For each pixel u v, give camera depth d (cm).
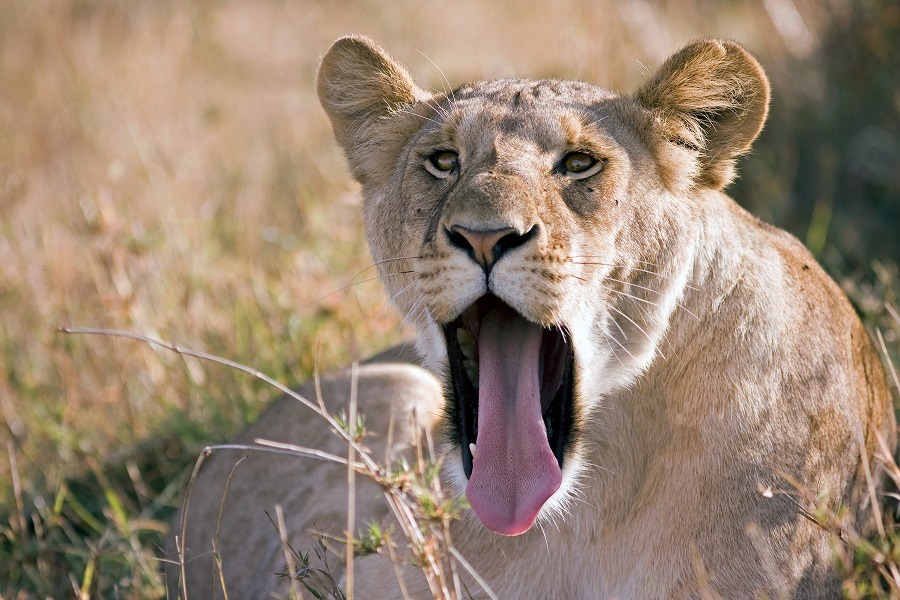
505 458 651
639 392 674
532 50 1922
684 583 659
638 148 686
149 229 1298
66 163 1627
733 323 669
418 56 1986
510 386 667
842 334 727
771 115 1473
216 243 1364
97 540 937
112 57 2020
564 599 688
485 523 631
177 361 1120
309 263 1217
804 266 741
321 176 1518
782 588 652
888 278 1013
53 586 887
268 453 890
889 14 1556
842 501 704
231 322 1169
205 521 909
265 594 826
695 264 677
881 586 729
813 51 1581
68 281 1289
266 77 2053
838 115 1467
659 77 696
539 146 663
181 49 2081
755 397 664
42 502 959
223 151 1686
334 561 784
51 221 1429
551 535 681
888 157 1389
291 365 1094
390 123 756
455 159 688
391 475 633
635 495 676
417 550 614
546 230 625
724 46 692
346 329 1098
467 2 2253
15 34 2098
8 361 1192
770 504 659
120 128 1708
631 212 668
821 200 1329
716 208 703
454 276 628
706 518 661
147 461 1063
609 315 667
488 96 705
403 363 932
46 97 1844
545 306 622
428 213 685
